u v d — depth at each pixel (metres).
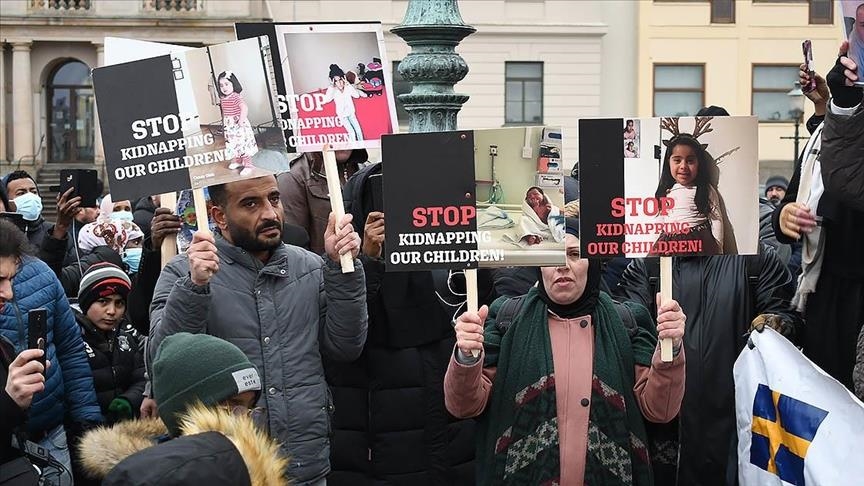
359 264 4.56
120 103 4.46
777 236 5.09
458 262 4.24
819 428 4.45
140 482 2.63
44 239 7.39
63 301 5.50
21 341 5.23
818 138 5.07
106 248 7.57
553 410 4.28
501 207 4.25
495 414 4.37
